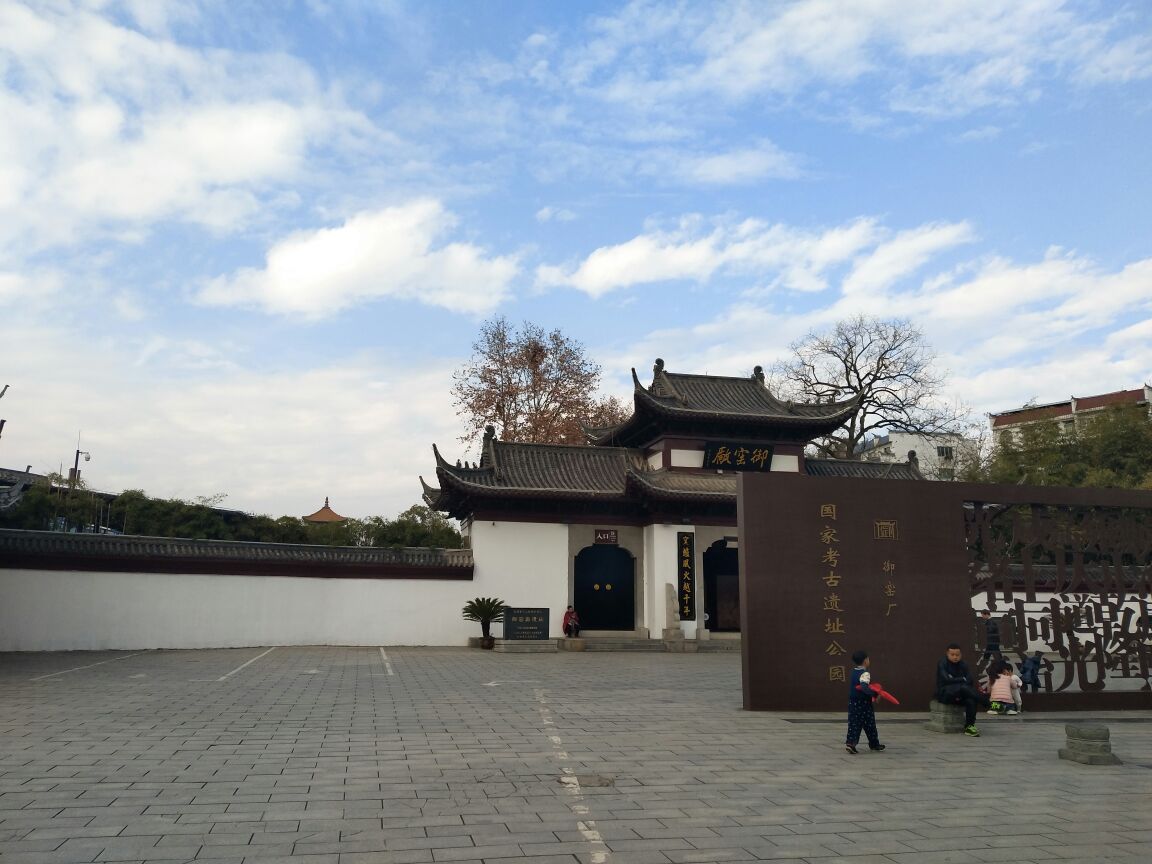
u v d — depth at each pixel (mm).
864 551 17047
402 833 7652
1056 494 18203
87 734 12258
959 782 10438
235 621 30141
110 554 28562
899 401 53719
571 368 51906
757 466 38031
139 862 6688
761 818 8516
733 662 28422
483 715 14992
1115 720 16297
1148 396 69062
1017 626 17656
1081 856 7531
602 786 9727
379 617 32250
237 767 10234
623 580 37312
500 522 34844
